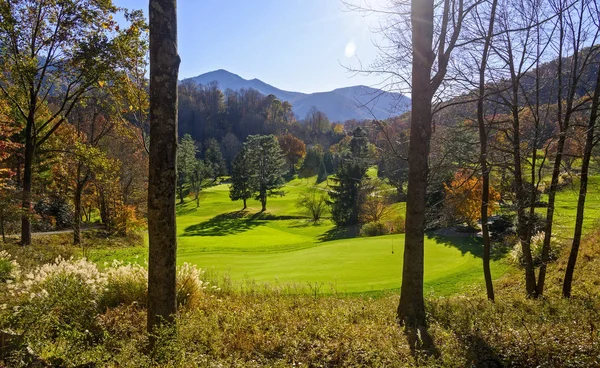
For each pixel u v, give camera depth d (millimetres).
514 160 9867
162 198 4801
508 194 11258
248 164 58844
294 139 98188
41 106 18297
